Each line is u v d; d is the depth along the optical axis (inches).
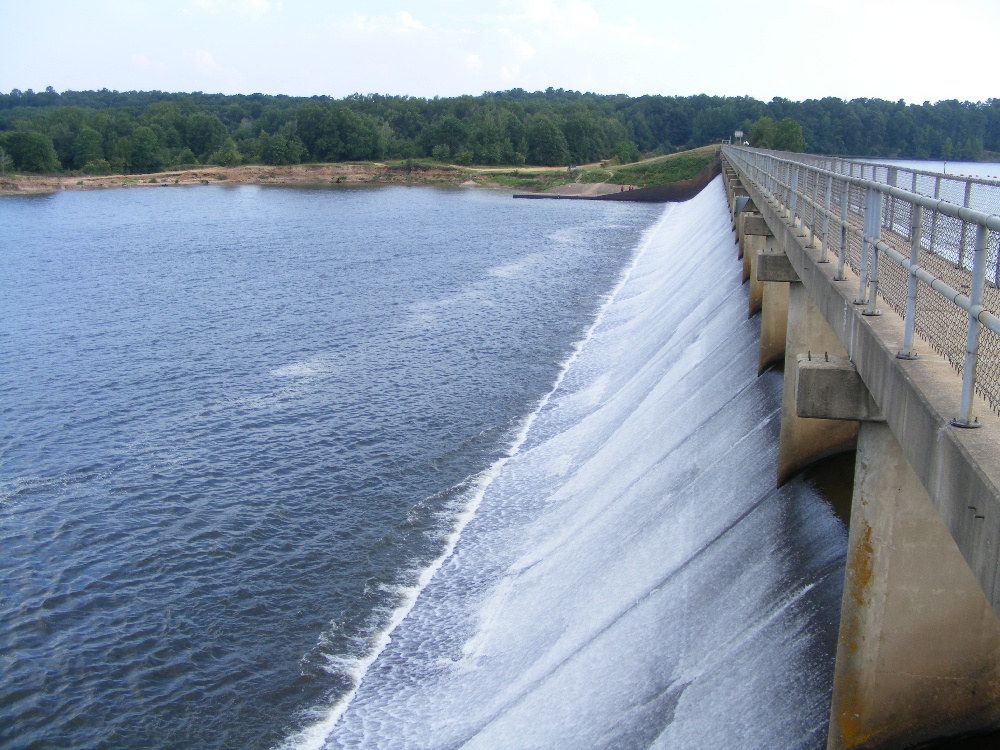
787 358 780.0
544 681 700.0
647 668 633.0
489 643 831.7
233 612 912.9
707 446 927.0
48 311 2226.9
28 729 754.2
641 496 925.2
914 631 462.6
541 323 2064.5
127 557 1009.5
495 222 4473.4
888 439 450.6
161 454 1279.5
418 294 2427.4
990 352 349.7
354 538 1051.3
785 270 863.1
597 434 1269.7
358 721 754.2
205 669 828.6
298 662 834.8
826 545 618.8
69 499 1139.9
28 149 7086.6
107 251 3376.0
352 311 2197.3
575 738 609.9
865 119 7564.0
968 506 276.4
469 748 668.1
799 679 519.5
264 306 2268.7
